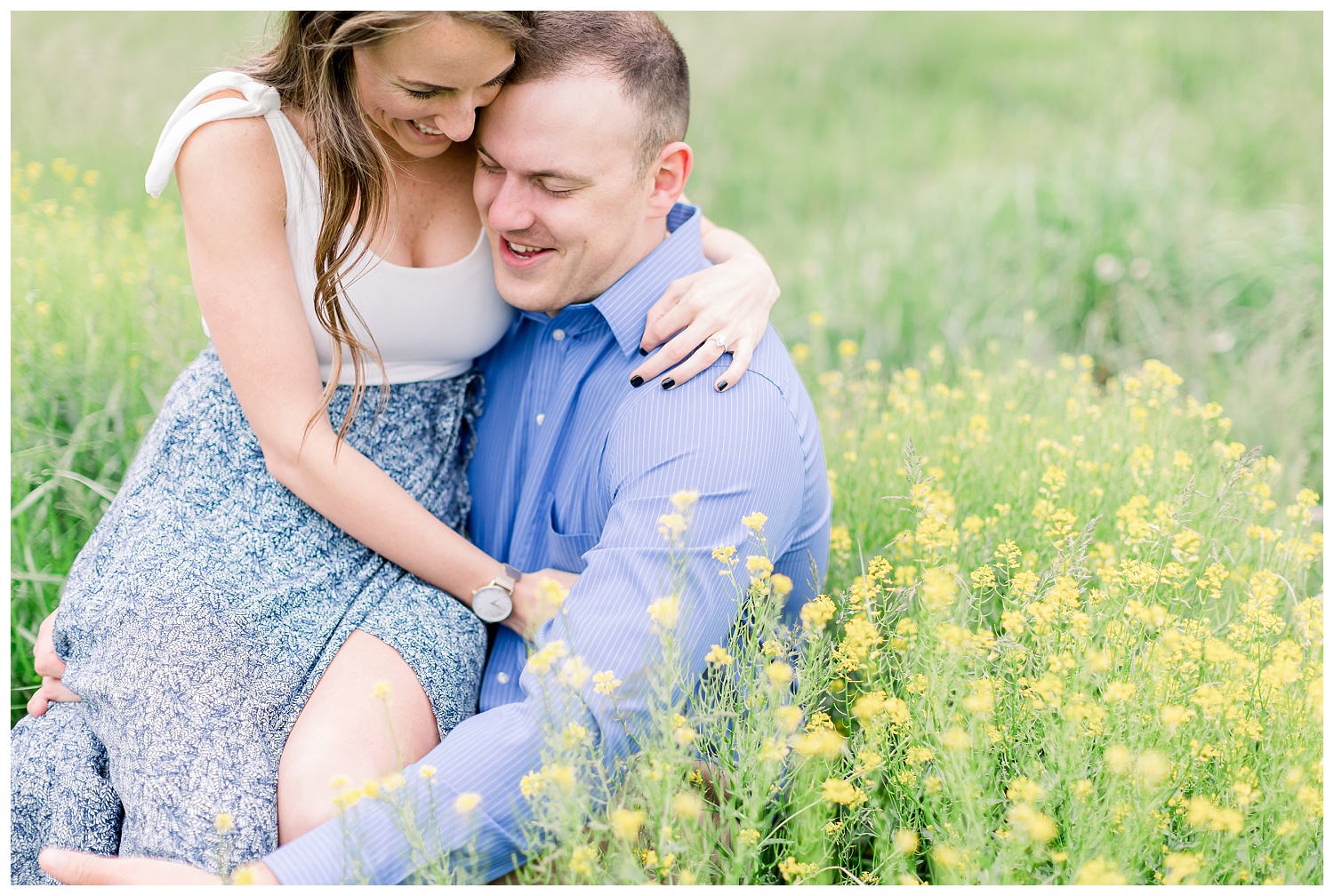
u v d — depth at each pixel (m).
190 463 1.89
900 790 1.68
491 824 1.58
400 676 1.77
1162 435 2.54
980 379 2.93
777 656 1.71
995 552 2.12
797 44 6.59
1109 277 3.96
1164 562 2.12
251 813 1.62
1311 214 4.39
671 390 1.82
